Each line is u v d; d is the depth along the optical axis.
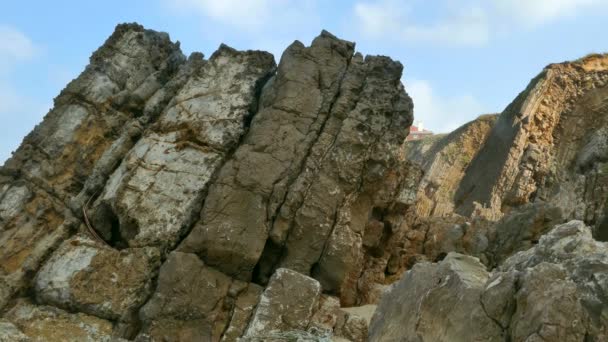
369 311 22.45
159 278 20.33
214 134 23.39
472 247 29.31
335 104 23.34
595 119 54.06
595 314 8.55
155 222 21.91
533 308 8.73
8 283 21.39
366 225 24.75
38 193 24.62
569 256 9.76
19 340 17.81
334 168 22.23
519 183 50.41
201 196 22.30
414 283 11.61
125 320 20.36
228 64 25.25
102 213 23.00
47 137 26.17
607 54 60.03
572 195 42.44
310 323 19.16
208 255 20.88
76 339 19.78
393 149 22.78
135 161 23.14
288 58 23.98
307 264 21.41
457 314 9.79
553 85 56.47
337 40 24.69
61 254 21.55
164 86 26.48
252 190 21.64
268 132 22.47
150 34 28.97
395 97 23.56
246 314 20.12
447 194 55.59
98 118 26.70
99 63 27.81
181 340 19.69
